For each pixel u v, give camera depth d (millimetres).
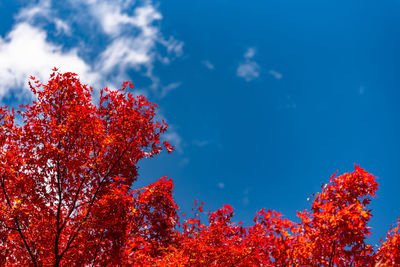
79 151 8680
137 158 9062
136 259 7398
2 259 7680
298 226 7043
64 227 8281
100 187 8750
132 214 8133
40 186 8453
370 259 6430
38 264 7844
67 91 8961
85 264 7871
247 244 7832
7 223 7941
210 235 8328
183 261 7863
